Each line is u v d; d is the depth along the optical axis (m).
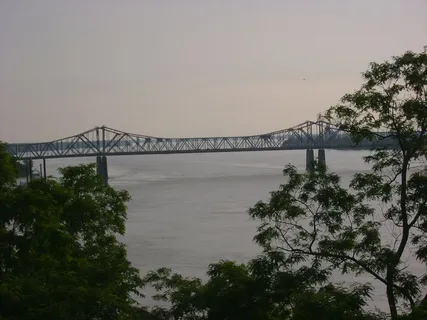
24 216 27.11
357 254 26.62
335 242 25.88
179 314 26.56
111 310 24.67
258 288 24.53
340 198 26.34
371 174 27.17
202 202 130.88
